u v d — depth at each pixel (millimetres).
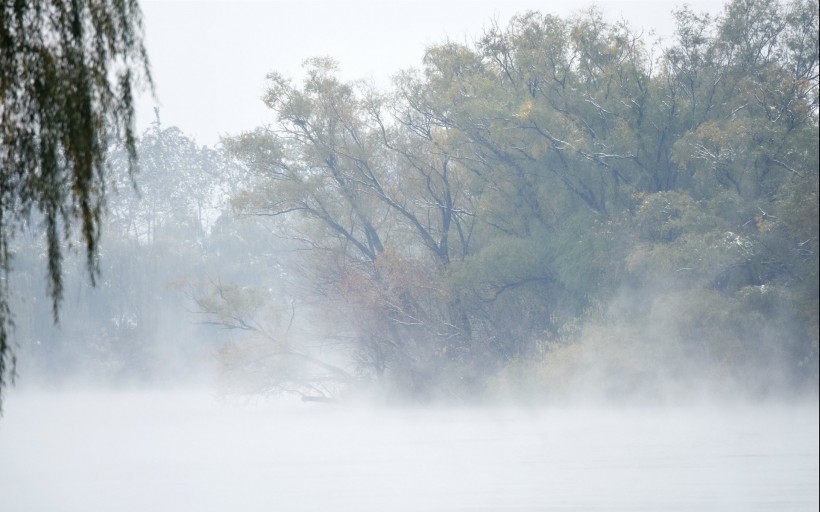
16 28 11398
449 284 56781
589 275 50438
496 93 56062
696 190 50938
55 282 11555
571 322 50812
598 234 49812
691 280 46250
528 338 56719
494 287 56594
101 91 11602
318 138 61000
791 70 55969
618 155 52062
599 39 54500
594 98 54094
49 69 11383
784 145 48062
